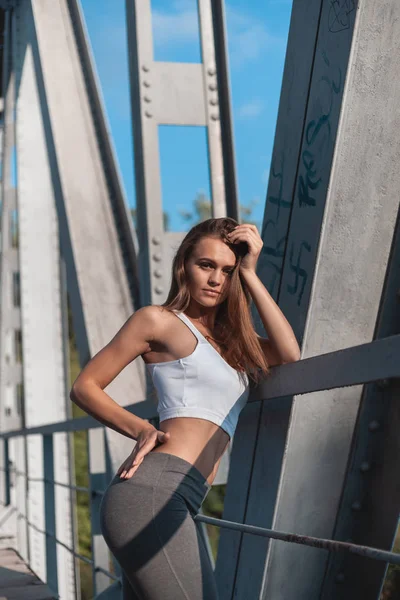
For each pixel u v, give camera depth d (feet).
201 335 7.52
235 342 7.72
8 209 31.45
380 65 7.61
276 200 8.70
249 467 8.63
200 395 7.34
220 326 8.04
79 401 7.34
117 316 16.56
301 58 8.41
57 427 17.74
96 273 16.71
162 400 7.45
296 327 7.98
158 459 7.02
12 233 31.81
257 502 8.28
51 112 17.60
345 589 7.80
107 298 16.62
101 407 7.24
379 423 7.65
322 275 7.75
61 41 18.28
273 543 7.86
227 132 15.39
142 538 6.69
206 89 15.42
